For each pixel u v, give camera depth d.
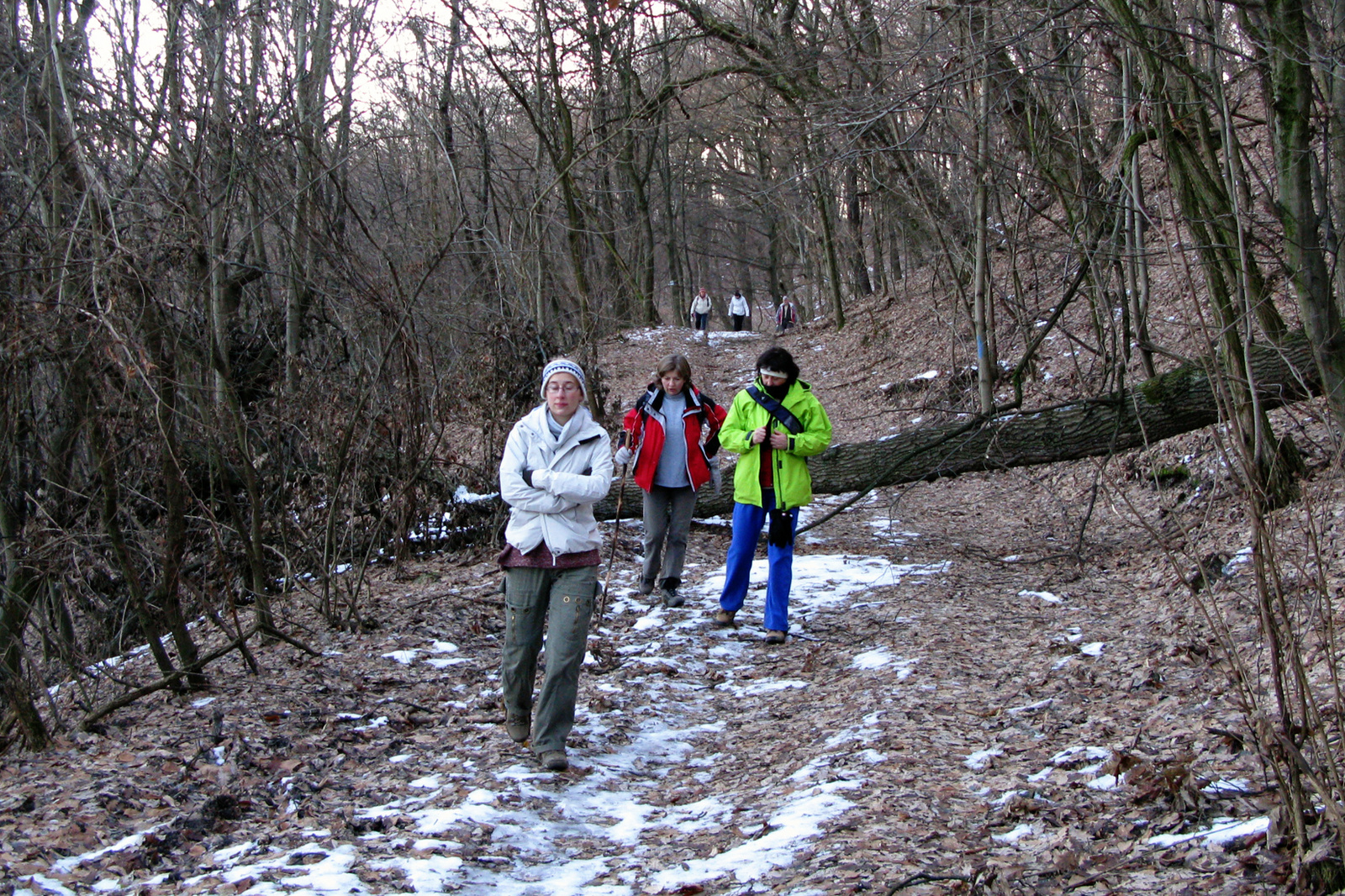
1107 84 8.42
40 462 4.98
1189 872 2.84
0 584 5.05
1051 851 3.11
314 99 7.60
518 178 11.79
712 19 13.66
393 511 7.89
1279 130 4.59
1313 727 2.84
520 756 4.60
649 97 14.88
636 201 27.14
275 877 3.25
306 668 5.82
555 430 4.58
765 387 6.68
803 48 12.34
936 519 10.49
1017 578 7.82
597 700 5.48
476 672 5.92
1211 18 4.99
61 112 5.13
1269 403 6.81
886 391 16.59
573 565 4.54
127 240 4.94
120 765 4.35
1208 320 7.87
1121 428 8.21
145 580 6.10
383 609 7.11
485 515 8.99
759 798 4.06
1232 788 3.30
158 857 3.50
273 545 7.16
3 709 5.01
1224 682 4.40
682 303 39.75
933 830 3.43
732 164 33.44
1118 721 4.29
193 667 5.29
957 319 15.36
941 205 10.39
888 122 8.93
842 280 32.09
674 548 7.41
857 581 8.14
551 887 3.38
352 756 4.57
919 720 4.67
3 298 4.52
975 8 6.50
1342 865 2.59
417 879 3.30
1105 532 8.77
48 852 3.47
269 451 7.15
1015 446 8.67
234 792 4.11
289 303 7.29
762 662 6.31
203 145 5.68
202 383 5.63
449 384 8.47
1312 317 4.57
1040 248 8.36
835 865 3.19
